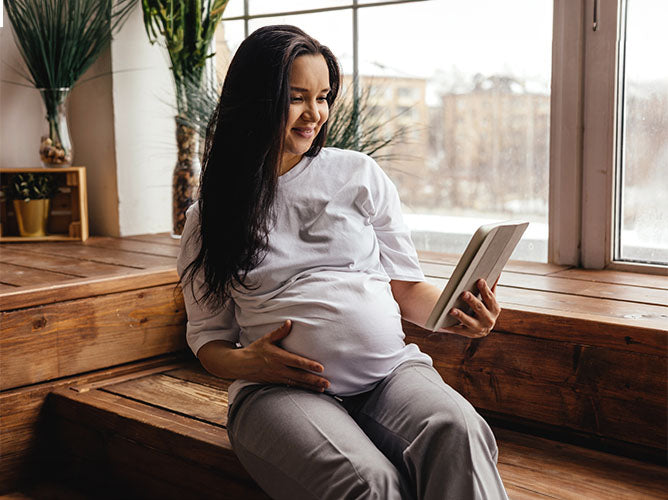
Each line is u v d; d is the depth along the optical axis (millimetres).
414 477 1499
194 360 2721
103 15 3242
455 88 3035
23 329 2309
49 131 3270
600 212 2605
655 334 1795
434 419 1469
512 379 2033
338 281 1619
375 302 1644
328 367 1604
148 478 2172
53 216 3492
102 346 2494
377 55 3182
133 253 3012
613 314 1946
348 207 1696
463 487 1421
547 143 2857
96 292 2449
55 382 2418
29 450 2387
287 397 1598
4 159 3402
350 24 3221
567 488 1732
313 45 1597
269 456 1571
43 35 3160
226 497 1978
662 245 2561
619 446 1893
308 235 1666
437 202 3148
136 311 2568
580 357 1916
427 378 1623
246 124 1583
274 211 1655
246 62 1581
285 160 1695
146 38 3492
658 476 1785
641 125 2541
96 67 3438
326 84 1613
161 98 3562
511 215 2975
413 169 3182
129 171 3492
